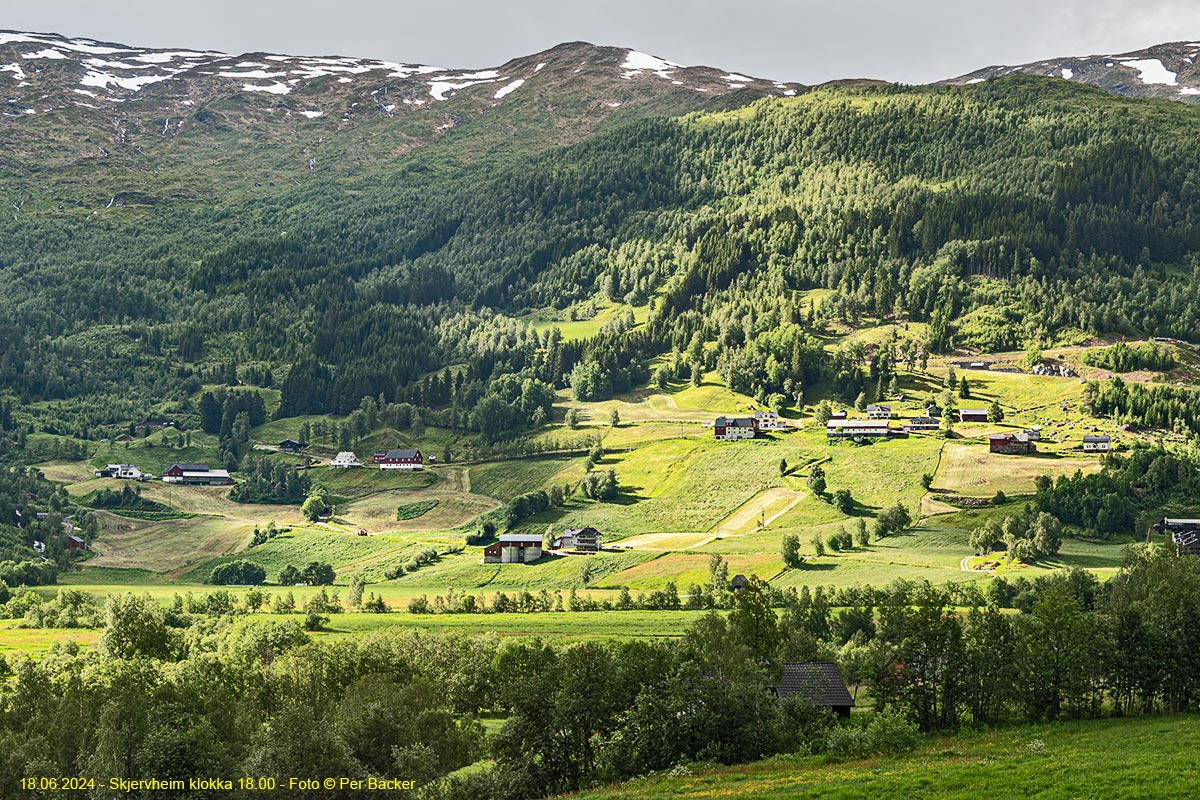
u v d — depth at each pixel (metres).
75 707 110.25
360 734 106.75
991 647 127.62
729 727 107.19
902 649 127.44
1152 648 124.75
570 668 111.38
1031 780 82.94
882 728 107.62
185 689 115.56
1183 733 102.00
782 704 117.44
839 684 129.25
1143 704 127.12
